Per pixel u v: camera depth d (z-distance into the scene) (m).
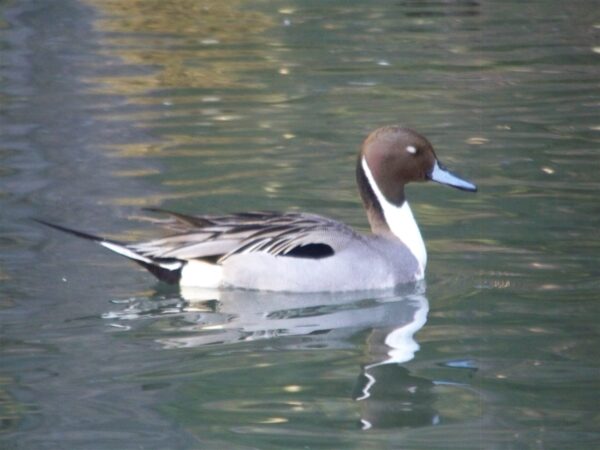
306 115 18.28
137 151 16.58
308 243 12.32
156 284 12.27
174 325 11.24
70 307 11.58
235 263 12.27
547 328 10.96
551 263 12.62
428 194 15.13
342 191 15.00
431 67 21.22
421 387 9.77
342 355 10.51
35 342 10.71
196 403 9.49
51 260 12.77
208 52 22.31
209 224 12.56
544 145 16.64
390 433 8.91
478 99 19.06
